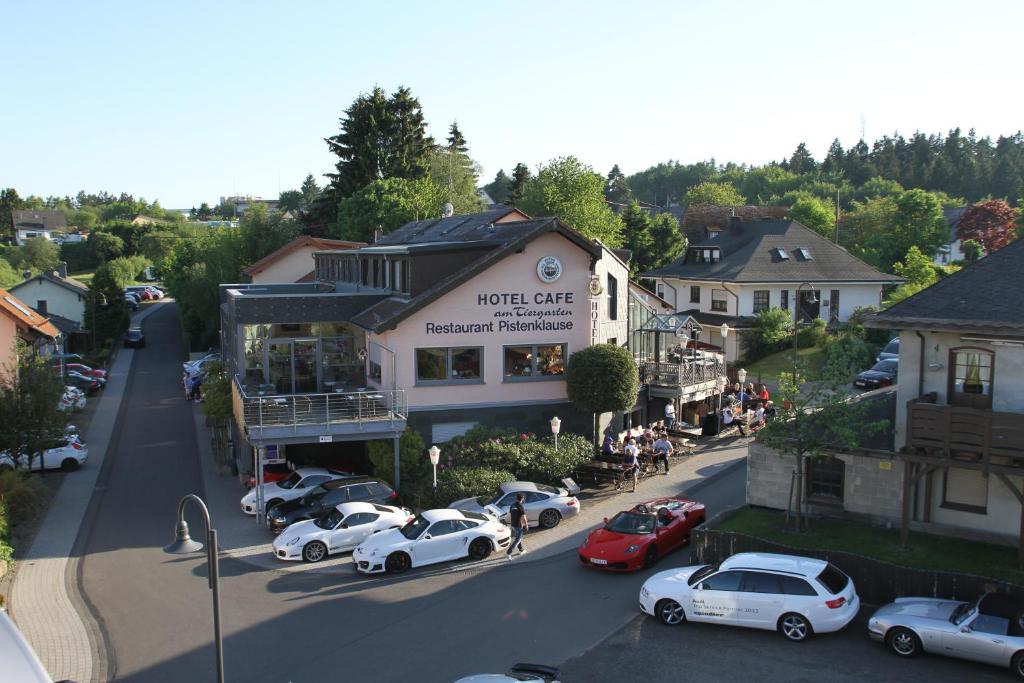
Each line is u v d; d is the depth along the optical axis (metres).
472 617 18.47
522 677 12.60
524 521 22.75
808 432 21.41
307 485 27.20
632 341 34.28
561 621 18.12
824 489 23.27
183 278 71.94
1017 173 156.62
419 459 28.33
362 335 32.88
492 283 29.92
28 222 165.50
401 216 68.31
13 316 34.25
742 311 53.62
